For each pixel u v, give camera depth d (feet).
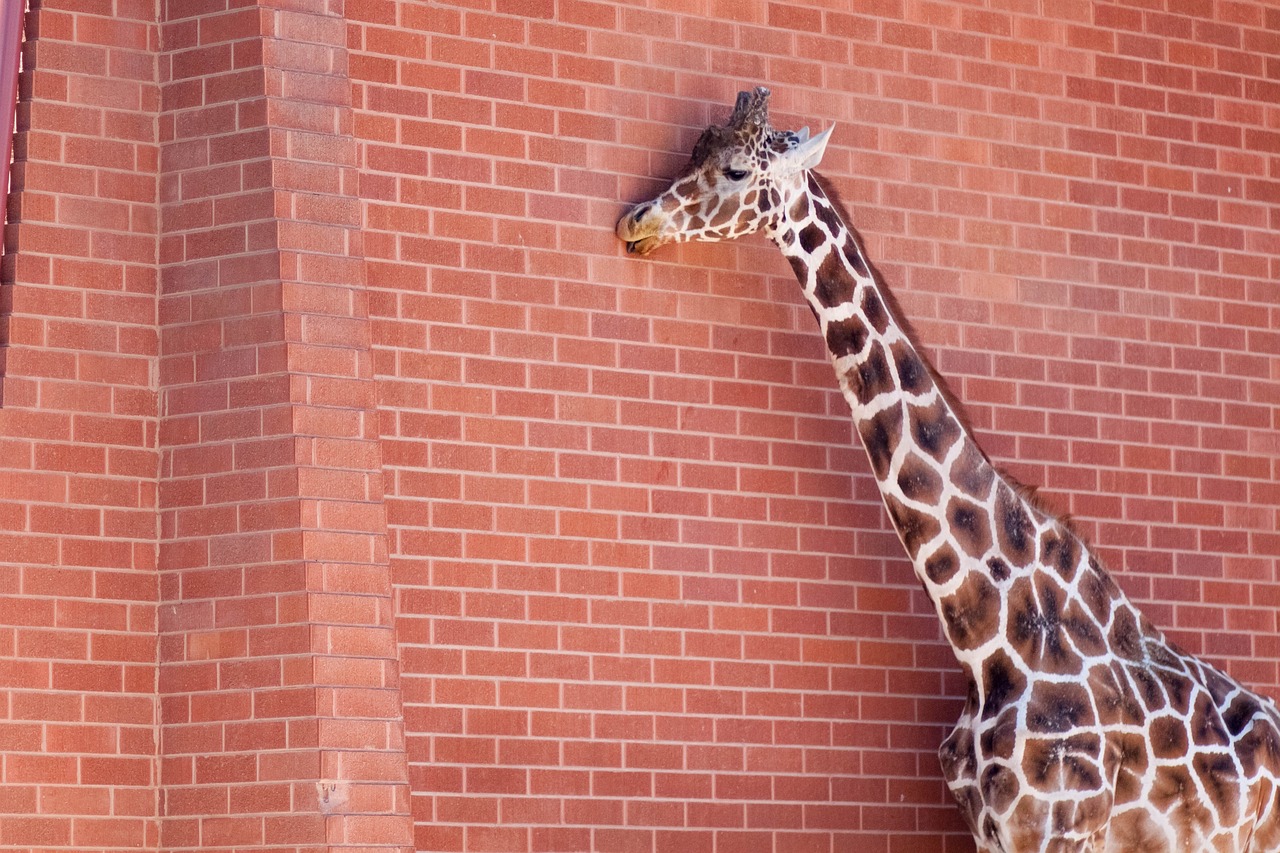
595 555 38.81
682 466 39.99
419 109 38.40
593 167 39.93
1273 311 47.21
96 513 34.94
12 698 33.88
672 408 40.06
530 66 39.63
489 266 38.63
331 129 36.55
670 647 39.24
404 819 34.12
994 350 43.65
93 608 34.68
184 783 34.42
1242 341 46.70
